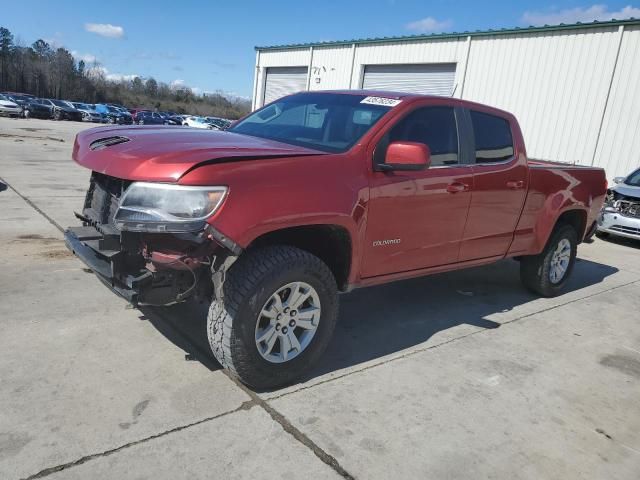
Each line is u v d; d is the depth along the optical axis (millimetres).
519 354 4180
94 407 2881
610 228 9672
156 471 2443
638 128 13234
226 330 3006
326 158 3348
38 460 2434
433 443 2887
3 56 86062
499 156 4711
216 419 2889
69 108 44188
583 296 6012
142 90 104000
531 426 3160
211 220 2773
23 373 3143
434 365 3828
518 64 15648
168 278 3076
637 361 4281
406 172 3809
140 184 2869
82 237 3338
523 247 5207
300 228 3350
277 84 25422
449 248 4348
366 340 4180
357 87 21109
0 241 5836
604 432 3178
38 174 11258
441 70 18016
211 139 3512
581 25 14047
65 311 4082
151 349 3598
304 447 2729
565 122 14664
